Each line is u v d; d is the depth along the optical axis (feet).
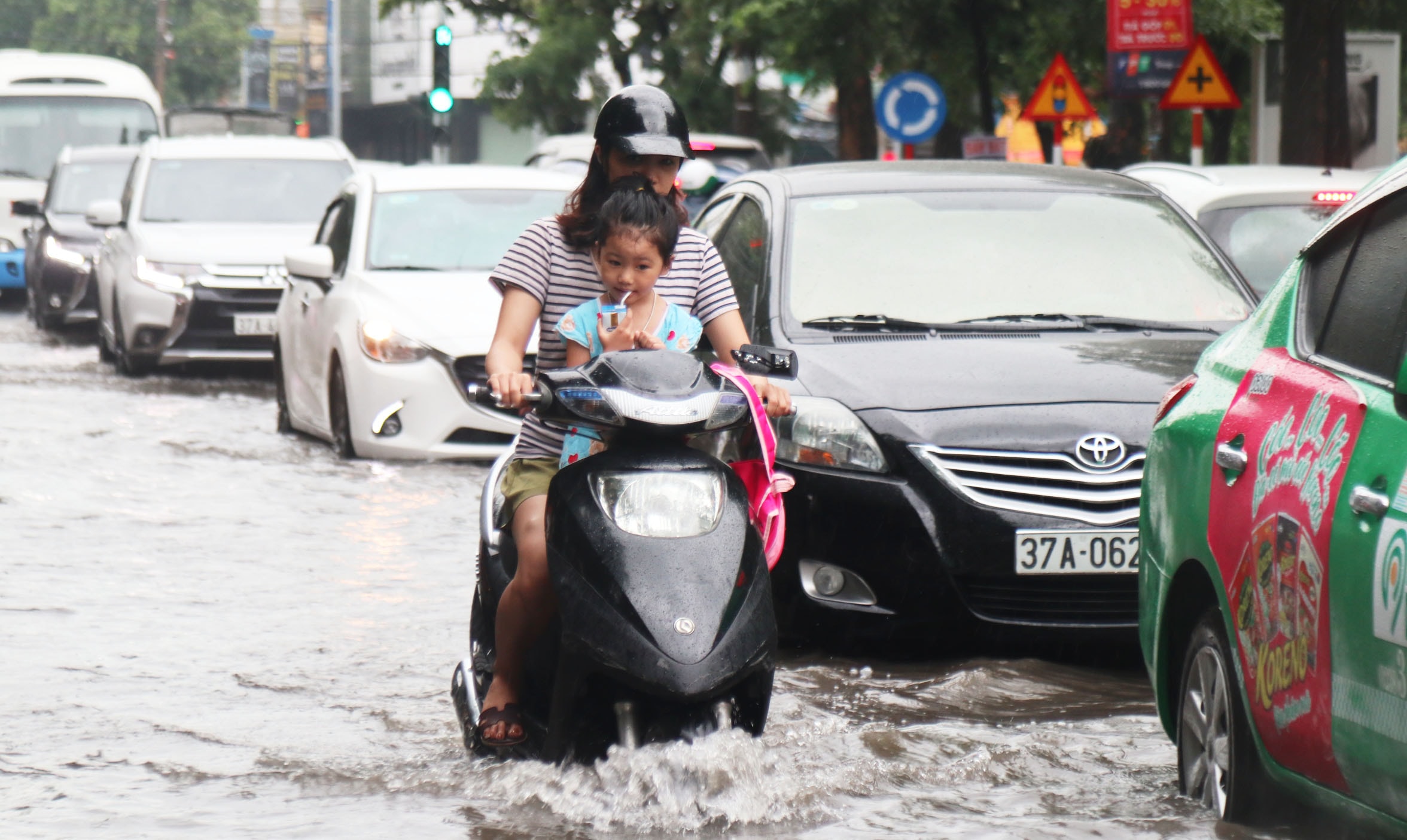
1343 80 149.59
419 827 42.19
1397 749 33.65
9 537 81.97
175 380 153.99
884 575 59.06
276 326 123.44
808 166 78.38
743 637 39.99
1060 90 177.68
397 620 66.90
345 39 622.95
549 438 44.42
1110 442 59.36
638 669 39.34
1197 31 182.80
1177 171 107.65
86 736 51.16
